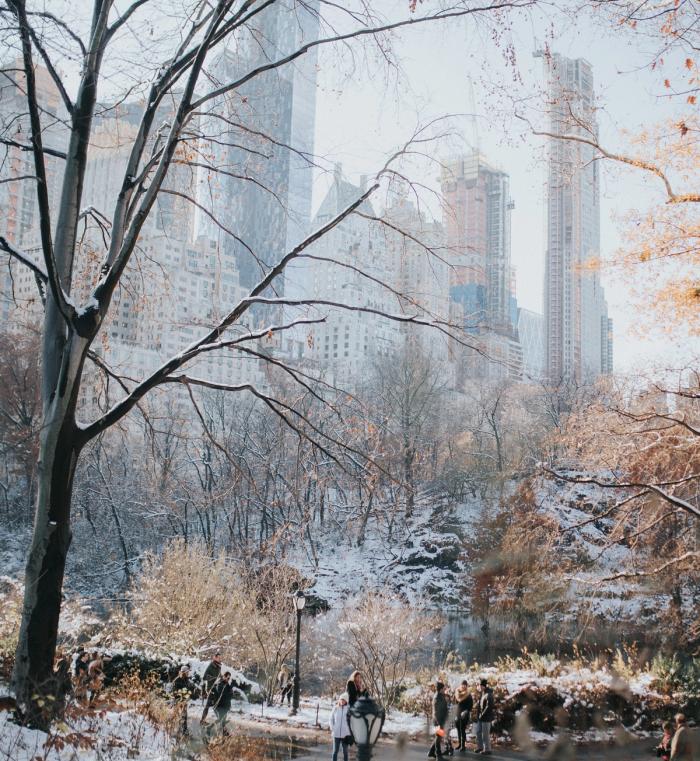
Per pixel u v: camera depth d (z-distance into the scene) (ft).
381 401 170.30
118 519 164.86
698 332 52.19
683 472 64.03
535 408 243.19
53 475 35.45
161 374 38.09
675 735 44.65
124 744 34.63
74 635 78.64
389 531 184.55
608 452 64.69
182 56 40.96
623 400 66.39
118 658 68.74
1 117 40.42
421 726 65.62
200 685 67.56
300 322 40.81
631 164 51.31
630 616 80.02
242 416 187.93
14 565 164.66
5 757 26.99
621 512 66.39
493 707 59.31
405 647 89.40
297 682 74.84
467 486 219.82
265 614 98.07
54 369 36.91
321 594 164.66
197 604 90.38
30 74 32.32
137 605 103.55
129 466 161.79
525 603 73.82
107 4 38.22
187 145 44.32
